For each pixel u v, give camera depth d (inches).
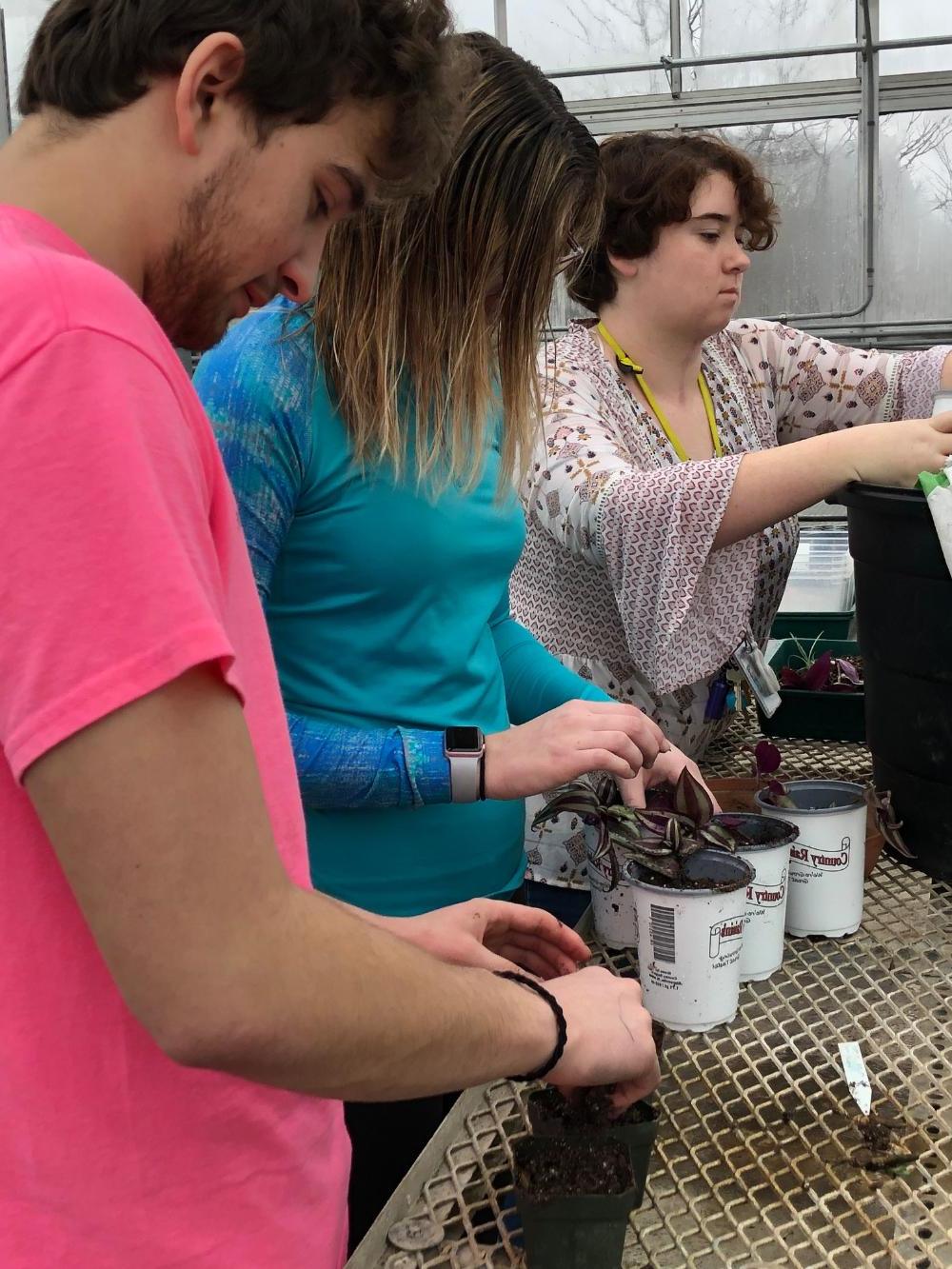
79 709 17.3
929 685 46.4
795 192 203.9
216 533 22.2
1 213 19.6
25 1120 21.5
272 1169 24.4
